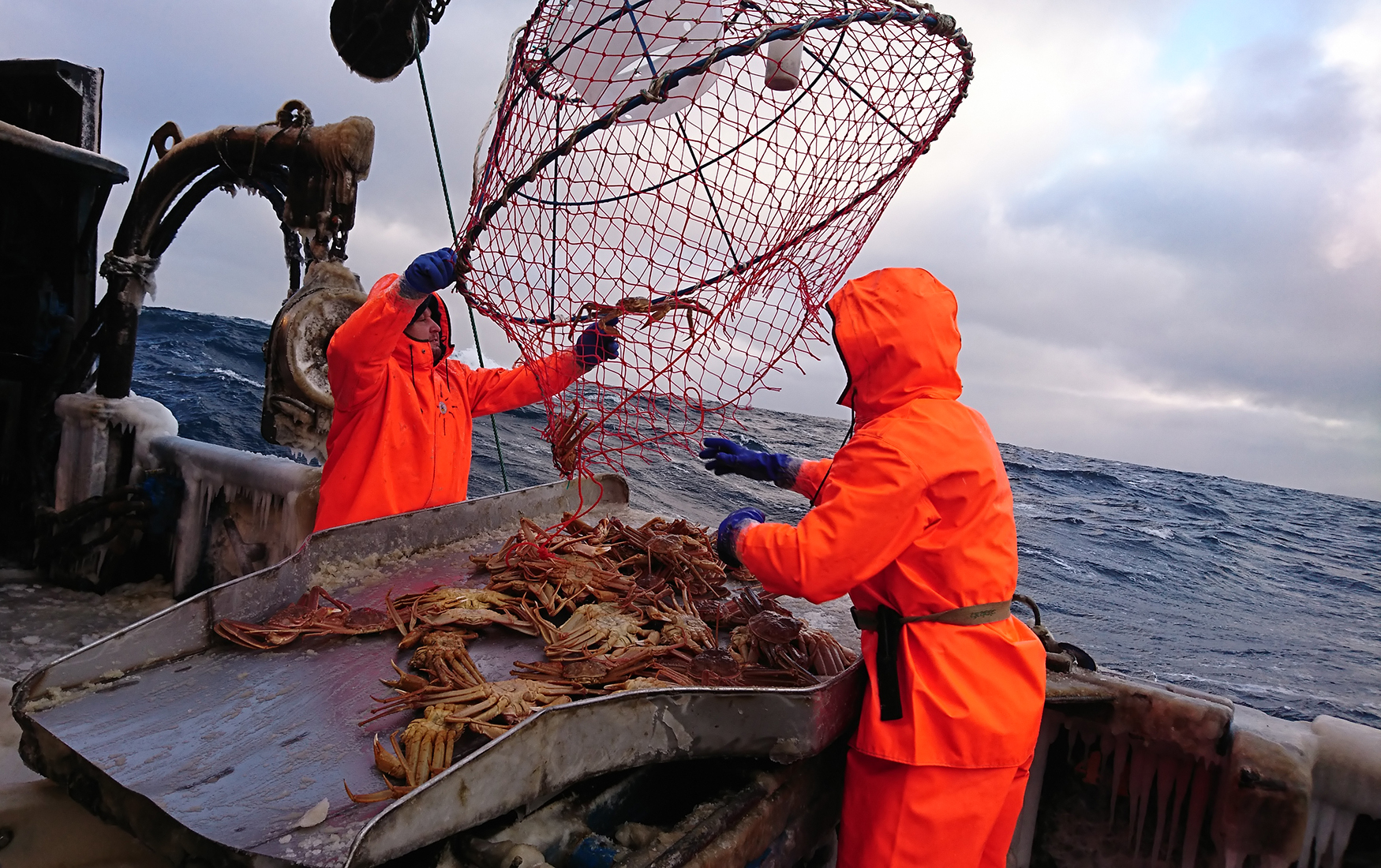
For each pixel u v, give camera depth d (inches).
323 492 123.2
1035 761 100.3
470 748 60.8
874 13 70.0
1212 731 88.8
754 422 799.1
